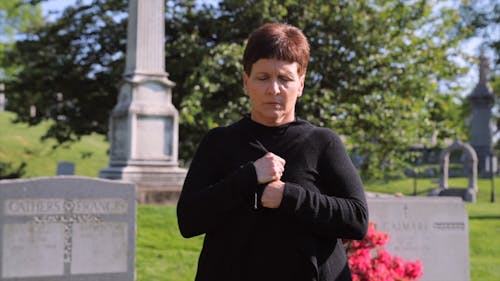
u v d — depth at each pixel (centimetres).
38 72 2033
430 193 2614
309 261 213
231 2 1839
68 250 746
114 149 1479
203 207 215
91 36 2047
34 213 732
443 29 1930
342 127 1792
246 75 229
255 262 216
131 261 775
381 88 1819
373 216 767
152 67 1447
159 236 1046
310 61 1808
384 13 1872
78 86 2033
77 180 753
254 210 218
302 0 1828
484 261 1066
